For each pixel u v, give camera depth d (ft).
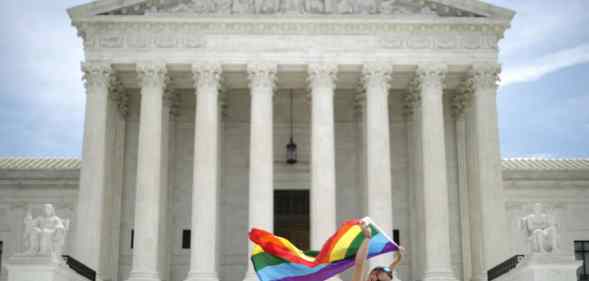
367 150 185.26
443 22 187.21
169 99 198.80
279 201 211.82
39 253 142.72
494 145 183.83
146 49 185.78
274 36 187.01
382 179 181.37
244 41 186.70
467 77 192.65
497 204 181.06
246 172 212.23
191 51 185.68
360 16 186.29
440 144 184.14
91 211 177.58
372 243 48.57
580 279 225.56
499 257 178.09
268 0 188.03
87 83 184.96
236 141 213.66
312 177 181.98
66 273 149.69
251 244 178.50
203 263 175.73
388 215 179.93
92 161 180.24
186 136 212.43
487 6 187.62
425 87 186.60
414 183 204.44
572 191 229.45
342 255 48.29
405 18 186.60
